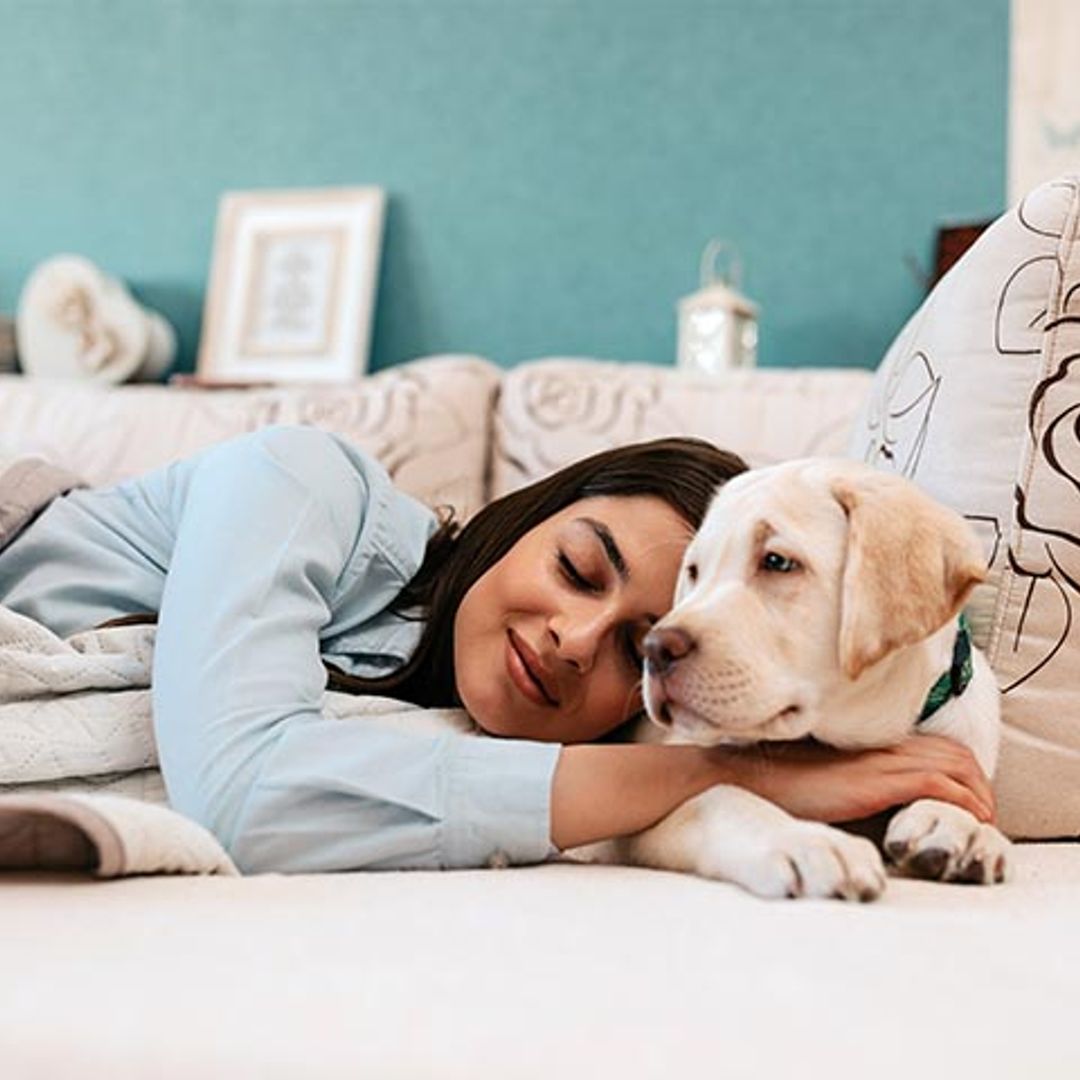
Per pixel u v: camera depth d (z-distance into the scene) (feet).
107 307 8.15
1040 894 2.92
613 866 3.17
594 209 8.32
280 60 8.71
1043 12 7.80
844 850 2.73
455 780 3.05
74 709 3.44
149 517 4.00
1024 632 3.76
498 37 8.46
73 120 8.93
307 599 3.45
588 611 3.62
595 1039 1.77
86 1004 1.85
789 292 8.09
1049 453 3.76
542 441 6.15
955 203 7.90
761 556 3.28
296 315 8.46
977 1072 1.74
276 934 2.25
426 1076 1.67
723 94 8.18
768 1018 1.87
